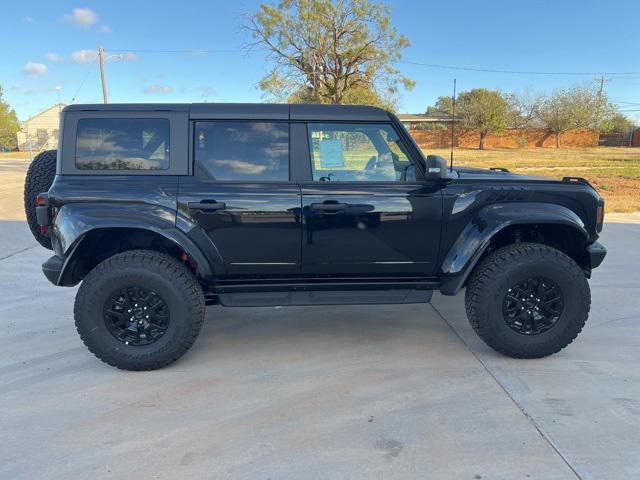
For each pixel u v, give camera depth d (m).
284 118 3.67
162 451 2.66
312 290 3.78
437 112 58.50
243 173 3.64
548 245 4.05
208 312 4.91
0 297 5.33
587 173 20.70
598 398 3.17
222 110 3.64
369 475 2.46
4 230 9.17
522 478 2.43
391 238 3.70
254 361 3.79
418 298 3.78
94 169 3.56
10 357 3.86
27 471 2.50
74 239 3.41
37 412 3.06
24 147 56.75
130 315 3.55
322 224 3.63
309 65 33.06
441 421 2.93
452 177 3.88
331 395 3.25
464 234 3.73
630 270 6.23
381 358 3.82
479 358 3.80
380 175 3.74
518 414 2.99
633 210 10.98
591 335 4.20
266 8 31.98
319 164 3.69
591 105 52.81
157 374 3.58
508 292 3.63
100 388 3.38
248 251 3.63
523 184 3.77
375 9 31.77
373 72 33.50
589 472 2.46
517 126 55.16
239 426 2.90
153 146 3.59
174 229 3.50
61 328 4.46
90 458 2.61
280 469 2.51
